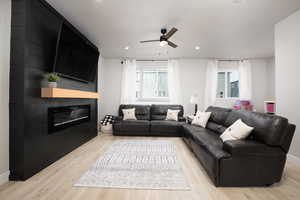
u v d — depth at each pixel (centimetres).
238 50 442
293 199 162
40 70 221
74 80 317
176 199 161
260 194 170
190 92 531
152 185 186
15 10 193
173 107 496
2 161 185
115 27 304
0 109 183
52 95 219
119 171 221
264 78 523
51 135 244
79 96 305
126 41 377
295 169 229
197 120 380
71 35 269
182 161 260
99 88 489
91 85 400
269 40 367
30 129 203
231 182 183
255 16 258
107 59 535
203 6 230
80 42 303
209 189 180
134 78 527
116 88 535
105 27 304
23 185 183
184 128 373
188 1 219
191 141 302
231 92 545
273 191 176
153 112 496
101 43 391
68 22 282
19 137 192
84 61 326
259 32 323
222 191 176
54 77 227
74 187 180
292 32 253
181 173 217
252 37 349
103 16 264
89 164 244
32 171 205
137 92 547
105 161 256
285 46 265
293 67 252
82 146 336
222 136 241
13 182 189
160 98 545
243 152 181
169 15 257
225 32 322
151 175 211
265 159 183
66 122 285
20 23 192
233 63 530
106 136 429
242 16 258
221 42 379
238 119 252
